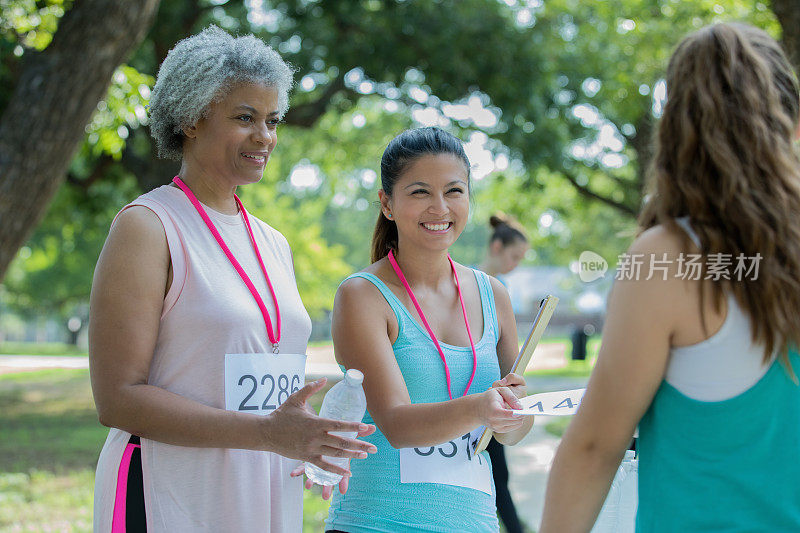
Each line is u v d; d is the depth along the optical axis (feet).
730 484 5.32
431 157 8.54
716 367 5.38
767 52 5.66
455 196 8.64
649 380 5.53
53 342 215.31
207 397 7.48
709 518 5.31
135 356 7.09
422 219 8.56
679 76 5.70
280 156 68.64
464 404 7.45
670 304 5.43
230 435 6.88
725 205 5.37
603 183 72.90
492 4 46.42
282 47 47.88
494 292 9.51
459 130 49.11
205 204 8.04
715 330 5.40
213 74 7.64
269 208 73.41
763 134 5.35
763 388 5.31
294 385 8.04
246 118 7.82
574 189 68.85
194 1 45.11
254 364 7.64
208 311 7.48
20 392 55.31
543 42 47.73
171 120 7.92
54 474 25.63
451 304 8.97
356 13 45.78
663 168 5.73
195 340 7.45
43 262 111.45
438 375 8.52
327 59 45.70
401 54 44.60
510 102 45.93
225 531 7.40
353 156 67.15
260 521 7.62
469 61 44.93
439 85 45.44
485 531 8.41
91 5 20.03
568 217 74.74
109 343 7.06
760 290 5.26
